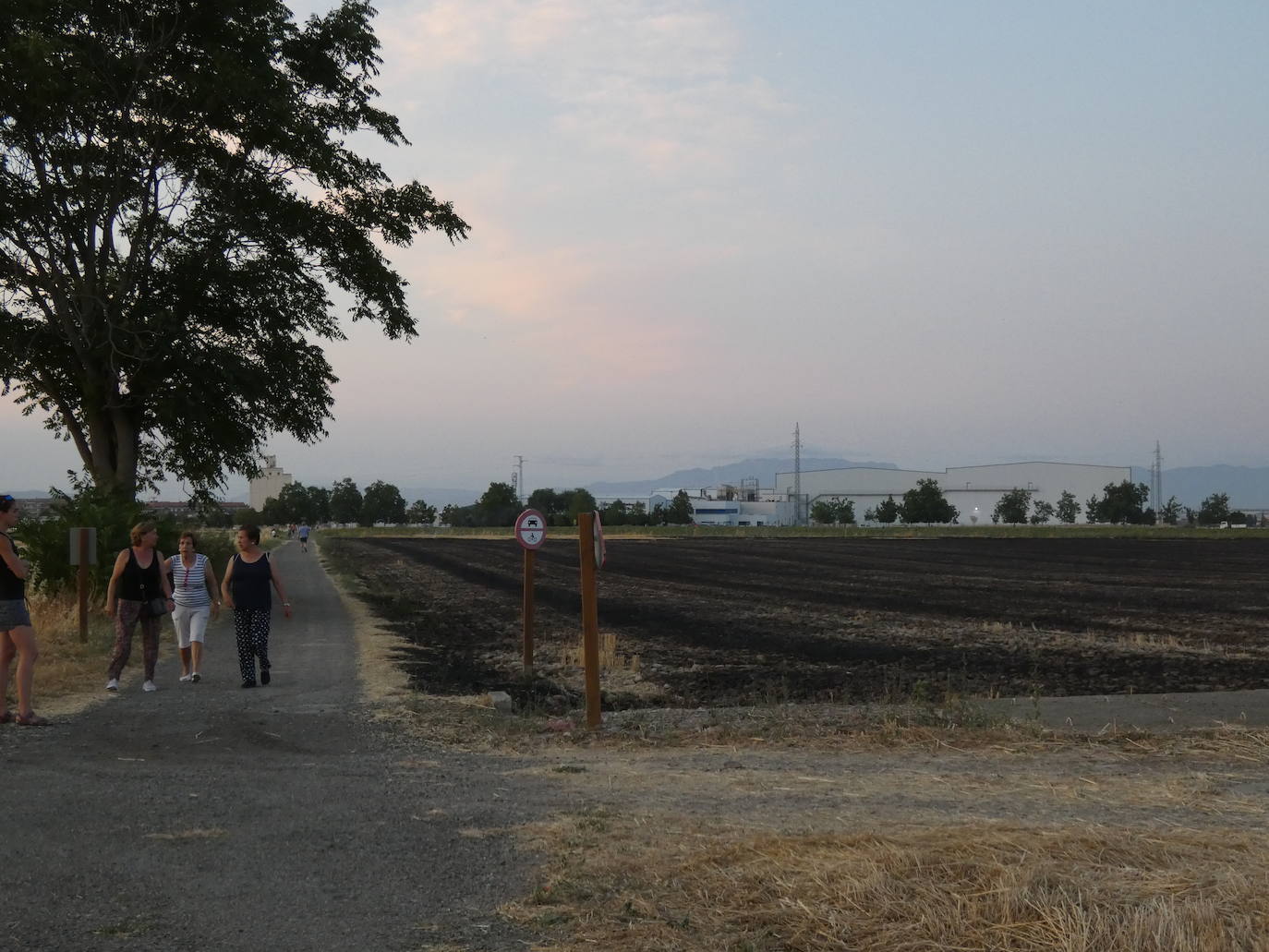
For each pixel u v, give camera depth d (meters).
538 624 24.36
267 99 25.89
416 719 11.40
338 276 29.50
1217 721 10.55
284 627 22.33
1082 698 11.91
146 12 25.83
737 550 74.25
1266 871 5.14
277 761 9.30
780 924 4.75
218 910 5.23
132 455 28.86
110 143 25.94
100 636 19.14
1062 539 100.06
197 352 26.52
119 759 9.30
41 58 22.44
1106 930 4.33
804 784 8.02
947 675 15.91
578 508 173.50
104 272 27.19
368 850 6.27
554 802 7.50
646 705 13.61
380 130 29.72
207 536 34.94
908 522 168.38
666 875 5.50
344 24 28.72
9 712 11.13
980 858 5.32
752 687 15.00
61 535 23.69
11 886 5.58
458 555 67.94
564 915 5.05
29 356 26.89
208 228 27.28
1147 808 7.07
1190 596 33.09
